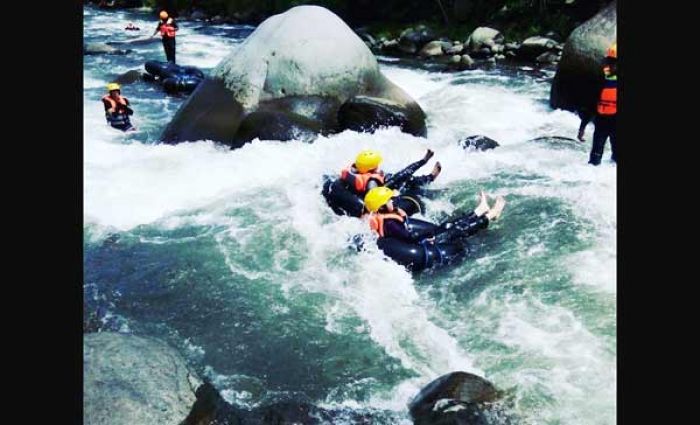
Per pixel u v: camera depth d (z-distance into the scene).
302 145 8.88
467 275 5.96
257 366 4.84
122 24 24.98
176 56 17.64
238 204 7.42
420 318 5.38
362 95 9.87
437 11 20.45
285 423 4.20
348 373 4.75
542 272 5.87
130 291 5.82
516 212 7.02
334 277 6.01
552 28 17.38
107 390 3.91
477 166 8.34
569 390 4.40
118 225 6.97
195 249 6.50
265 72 9.85
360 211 6.92
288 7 23.84
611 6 10.80
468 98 12.03
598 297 5.41
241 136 9.04
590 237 6.39
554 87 11.29
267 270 6.13
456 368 4.75
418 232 6.39
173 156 8.86
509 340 5.00
